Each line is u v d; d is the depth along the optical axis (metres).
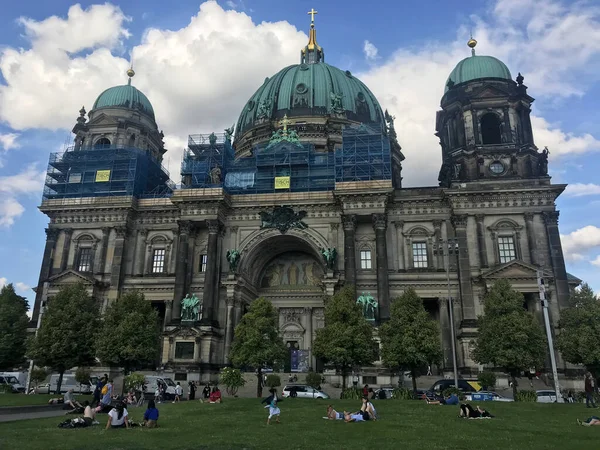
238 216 77.00
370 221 72.94
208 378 65.94
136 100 93.12
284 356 58.12
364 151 78.56
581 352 52.72
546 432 26.14
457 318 67.50
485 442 23.05
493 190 69.62
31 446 20.81
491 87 74.88
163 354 68.44
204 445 21.70
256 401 42.59
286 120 90.62
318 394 50.09
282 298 80.12
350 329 53.88
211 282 71.19
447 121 78.25
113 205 78.62
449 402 40.28
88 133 88.75
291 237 75.62
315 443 22.39
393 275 70.88
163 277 76.25
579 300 56.78
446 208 72.88
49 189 85.19
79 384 63.50
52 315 60.03
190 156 83.25
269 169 81.81
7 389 58.22
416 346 50.75
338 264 72.12
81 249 79.31
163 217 80.12
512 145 72.50
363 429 26.80
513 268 65.88
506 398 47.00
